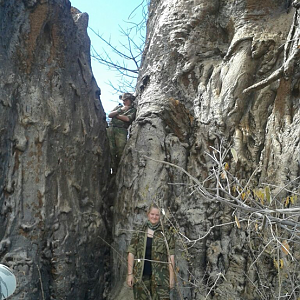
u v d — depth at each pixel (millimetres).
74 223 6555
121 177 7473
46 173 6246
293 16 7445
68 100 6727
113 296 6910
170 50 8055
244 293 6312
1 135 5887
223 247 6641
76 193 6715
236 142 6973
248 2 7812
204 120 7285
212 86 7527
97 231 7016
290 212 3381
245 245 6434
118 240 7184
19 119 6176
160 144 7340
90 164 7094
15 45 6215
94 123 7211
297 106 6805
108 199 7648
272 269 6082
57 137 6477
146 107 7707
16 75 6191
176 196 7109
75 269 6504
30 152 6188
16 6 6281
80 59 7211
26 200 6094
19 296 5809
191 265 6734
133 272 5453
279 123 6840
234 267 6469
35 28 6371
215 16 8156
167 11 8398
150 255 5312
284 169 6406
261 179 6676
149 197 7039
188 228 6887
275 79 6703
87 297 6789
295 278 5633
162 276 5234
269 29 7492
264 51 7371
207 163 7055
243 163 6824
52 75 6582
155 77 8031
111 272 7270
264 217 3510
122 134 8055
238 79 7281
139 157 7324
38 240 6105
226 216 6695
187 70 7832
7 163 6012
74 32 7051
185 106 7664
